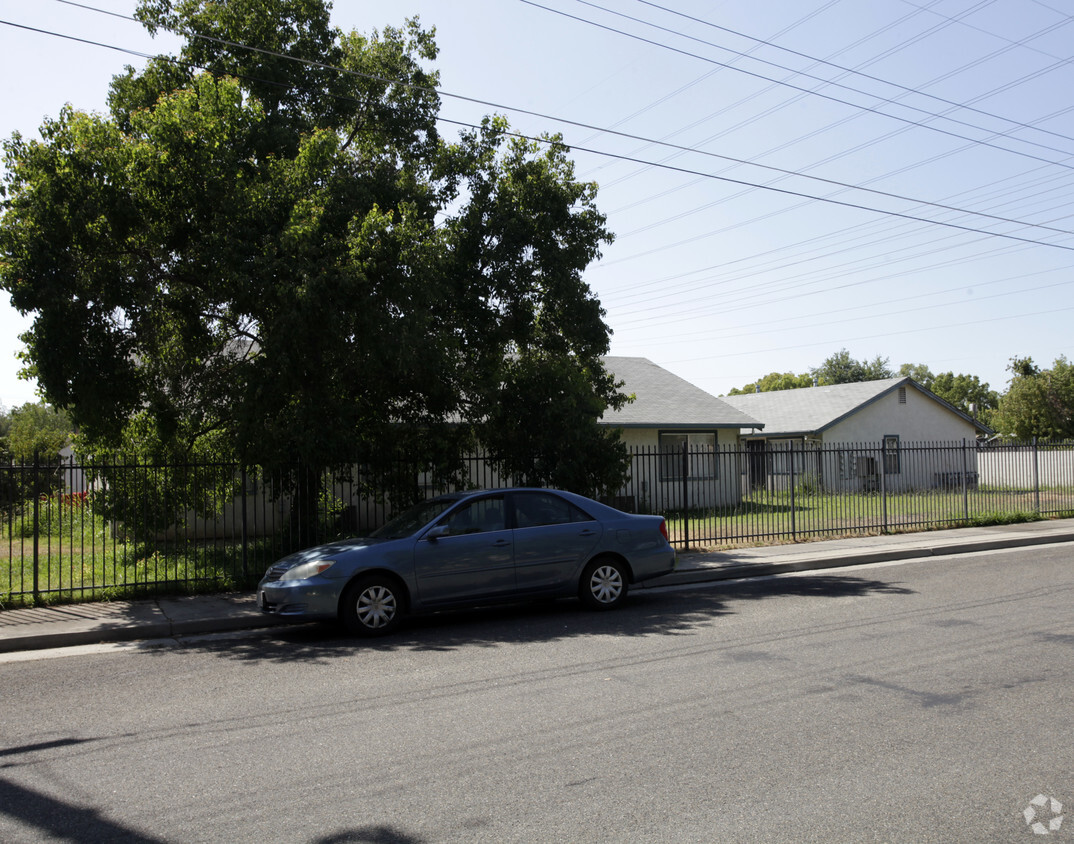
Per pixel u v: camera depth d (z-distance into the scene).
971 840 3.68
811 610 9.40
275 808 4.17
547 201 13.71
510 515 9.41
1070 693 5.87
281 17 13.05
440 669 7.08
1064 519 20.33
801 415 32.16
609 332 14.66
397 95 13.72
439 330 13.24
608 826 3.87
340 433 11.43
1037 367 47.06
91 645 8.72
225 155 10.91
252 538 17.66
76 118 10.16
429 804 4.17
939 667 6.63
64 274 10.05
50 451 30.34
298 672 7.17
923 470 31.36
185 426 13.46
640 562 9.94
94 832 3.93
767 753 4.79
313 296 10.09
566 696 6.08
